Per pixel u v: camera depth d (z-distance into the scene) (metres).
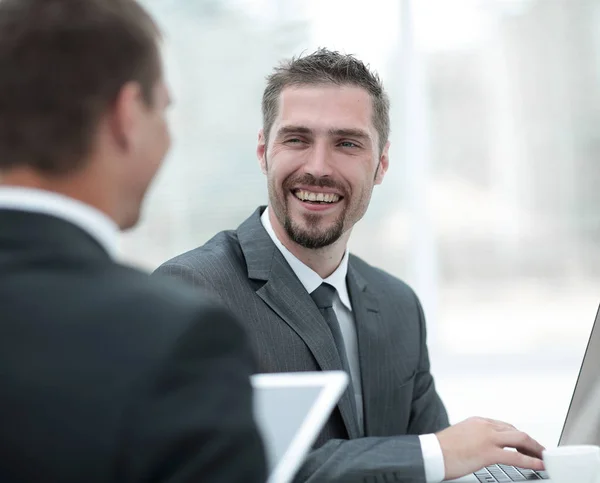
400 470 1.27
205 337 0.67
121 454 0.62
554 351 4.92
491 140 4.90
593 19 4.82
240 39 4.88
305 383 0.96
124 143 0.75
